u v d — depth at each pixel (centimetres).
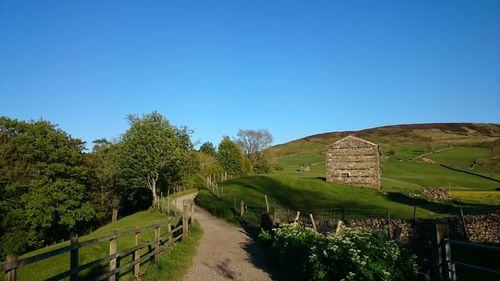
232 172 9762
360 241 1140
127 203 7344
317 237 1477
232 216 3791
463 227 2388
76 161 5481
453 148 14512
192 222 3038
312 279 1192
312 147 19250
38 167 5091
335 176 7231
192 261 1786
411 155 13500
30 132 5219
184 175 7369
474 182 8706
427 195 5931
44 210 4797
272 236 2152
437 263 911
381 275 1003
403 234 2352
